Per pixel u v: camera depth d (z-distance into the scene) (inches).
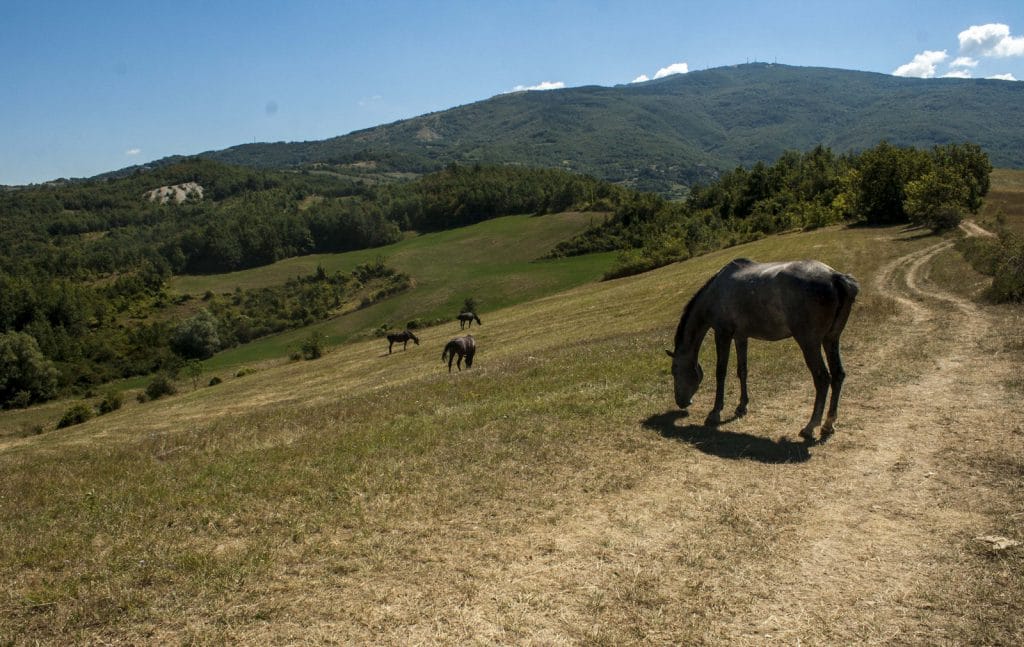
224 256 5142.7
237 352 3329.2
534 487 299.4
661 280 2092.8
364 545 247.1
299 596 212.7
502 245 4685.0
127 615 206.1
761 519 257.9
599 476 308.8
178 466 394.6
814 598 203.0
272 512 286.8
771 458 325.4
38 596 216.4
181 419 1332.4
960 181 2309.3
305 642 188.1
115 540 266.8
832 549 232.2
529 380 584.4
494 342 1610.5
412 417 481.4
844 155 4279.0
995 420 353.1
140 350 3444.9
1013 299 775.7
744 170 4667.8
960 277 1047.0
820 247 1987.0
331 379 1606.8
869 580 211.2
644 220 4333.2
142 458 451.2
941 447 321.7
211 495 315.6
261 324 3690.9
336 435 439.5
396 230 5831.7
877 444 335.3
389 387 840.9
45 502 339.0
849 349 584.1
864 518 255.0
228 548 251.8
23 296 3727.9
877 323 716.7
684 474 308.0
